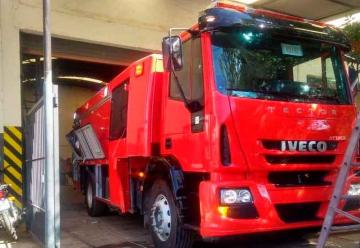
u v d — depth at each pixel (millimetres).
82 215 10070
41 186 6574
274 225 5008
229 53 5289
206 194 4891
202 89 5211
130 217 9625
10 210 7223
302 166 5297
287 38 5723
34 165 7344
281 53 5621
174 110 5805
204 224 4895
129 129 6832
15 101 10109
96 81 20469
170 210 5750
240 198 4934
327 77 5910
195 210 5465
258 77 5359
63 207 11766
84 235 7617
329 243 6238
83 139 10078
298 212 5305
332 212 4758
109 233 7746
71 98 23219
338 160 5605
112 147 7797
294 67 5660
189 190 5531
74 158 11922
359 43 10750
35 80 15188
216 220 4801
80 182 11031
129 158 7086
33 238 7293
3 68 10016
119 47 12031
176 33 5922
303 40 5840
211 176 4980
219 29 5258
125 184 7285
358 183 5551
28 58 13703
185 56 5660
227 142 4973
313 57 5863
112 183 7773
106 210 9688
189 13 12781
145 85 6320
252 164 5016
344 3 13289
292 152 5250
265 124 5137
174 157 5766
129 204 7152
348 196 4984
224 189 4883
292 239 6660
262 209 4965
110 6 11625
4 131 8445
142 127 6301
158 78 6262
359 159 5625
